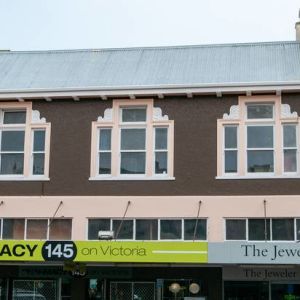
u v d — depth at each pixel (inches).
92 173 979.9
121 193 968.9
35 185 989.8
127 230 959.0
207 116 971.3
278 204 931.3
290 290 923.4
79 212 970.1
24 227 981.2
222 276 936.3
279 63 1034.1
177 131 972.6
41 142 1006.4
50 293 972.6
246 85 953.5
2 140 1013.8
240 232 936.9
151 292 951.6
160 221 954.1
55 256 853.2
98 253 847.1
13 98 1005.2
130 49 1139.3
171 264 925.8
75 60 1116.5
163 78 1011.3
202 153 962.1
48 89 994.7
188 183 957.2
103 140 994.1
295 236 923.4
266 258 819.4
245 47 1109.1
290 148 952.9
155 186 963.3
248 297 929.5
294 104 956.6
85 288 964.0
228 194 946.7
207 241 887.7
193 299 937.5
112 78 1029.8
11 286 982.4
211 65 1048.8
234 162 960.9
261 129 964.0
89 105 999.0
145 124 983.0
